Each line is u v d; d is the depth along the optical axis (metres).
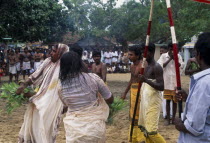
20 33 18.36
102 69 7.80
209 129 2.73
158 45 20.39
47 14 18.72
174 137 6.81
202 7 13.03
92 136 3.82
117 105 5.18
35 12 17.88
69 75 3.92
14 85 5.68
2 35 17.58
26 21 17.88
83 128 3.84
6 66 24.02
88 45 27.88
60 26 25.91
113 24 20.44
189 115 2.77
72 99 3.94
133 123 5.27
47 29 19.59
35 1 17.75
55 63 5.39
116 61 26.58
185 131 2.84
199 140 2.77
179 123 2.89
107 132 7.22
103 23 21.27
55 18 24.11
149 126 5.19
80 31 24.25
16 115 9.07
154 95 5.23
